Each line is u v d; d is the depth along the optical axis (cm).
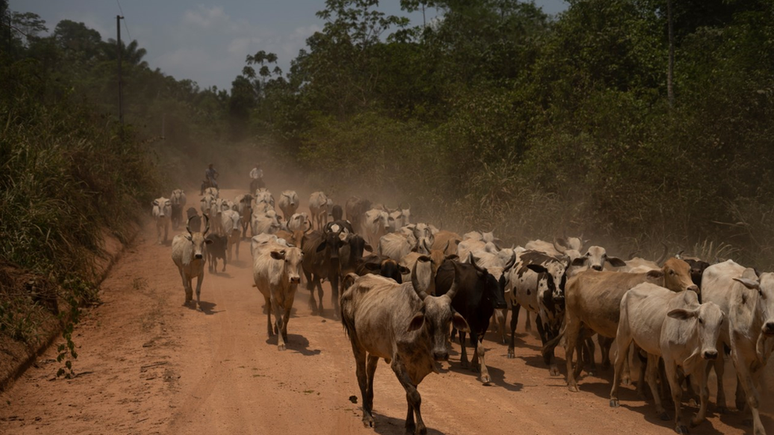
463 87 3444
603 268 1022
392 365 629
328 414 720
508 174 1944
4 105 1806
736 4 2577
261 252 1130
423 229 1554
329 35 4228
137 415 699
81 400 748
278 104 4834
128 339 1023
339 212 2186
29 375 838
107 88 5969
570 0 2589
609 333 852
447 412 743
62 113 2184
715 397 855
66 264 1252
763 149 1481
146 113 6028
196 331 1091
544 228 1686
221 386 809
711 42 2261
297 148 4466
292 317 1238
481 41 4338
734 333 732
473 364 948
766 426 734
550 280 957
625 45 2388
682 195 1534
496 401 797
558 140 1845
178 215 2417
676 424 708
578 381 925
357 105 4147
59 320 1052
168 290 1420
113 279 1482
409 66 4088
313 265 1268
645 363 847
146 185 2731
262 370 884
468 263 991
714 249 1427
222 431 661
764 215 1380
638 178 1647
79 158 1905
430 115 3712
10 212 1202
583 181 1733
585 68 2281
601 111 1811
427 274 1101
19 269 1091
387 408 752
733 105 1521
